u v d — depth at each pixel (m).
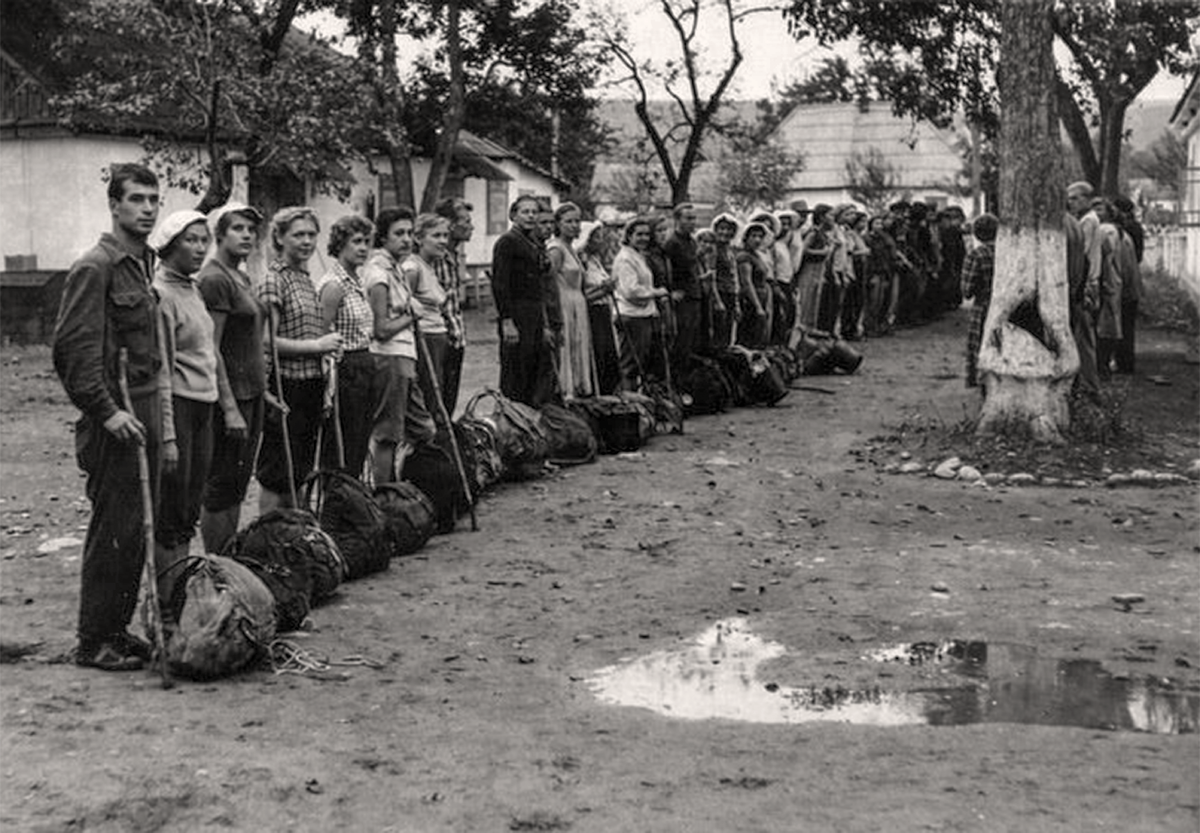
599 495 11.78
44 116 27.52
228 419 7.95
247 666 7.06
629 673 7.23
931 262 29.84
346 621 8.06
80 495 11.92
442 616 8.22
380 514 9.20
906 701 6.81
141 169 7.04
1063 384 13.41
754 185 50.72
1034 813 5.32
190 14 23.83
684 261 16.80
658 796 5.50
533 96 38.12
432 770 5.76
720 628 8.08
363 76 26.48
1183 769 5.80
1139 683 7.10
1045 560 9.65
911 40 32.00
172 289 7.41
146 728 6.18
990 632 7.97
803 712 6.63
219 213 8.09
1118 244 18.69
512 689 6.91
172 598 7.18
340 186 27.42
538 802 5.42
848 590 8.88
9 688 6.76
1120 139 33.03
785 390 17.73
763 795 5.51
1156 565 9.52
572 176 49.72
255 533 8.16
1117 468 12.73
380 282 10.04
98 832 5.12
